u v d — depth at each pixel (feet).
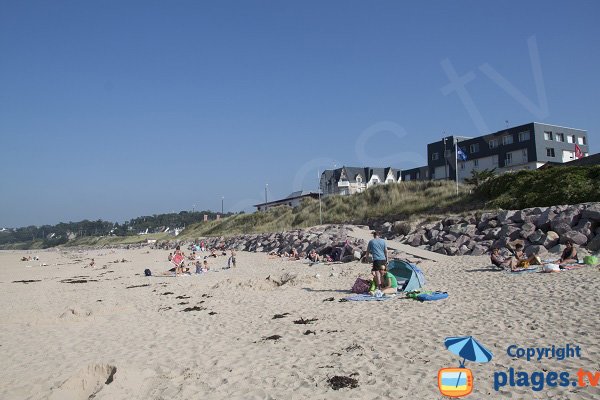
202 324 38.45
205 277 76.74
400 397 20.03
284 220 181.27
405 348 26.96
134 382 23.44
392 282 45.78
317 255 87.25
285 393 21.57
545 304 34.50
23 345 34.55
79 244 556.10
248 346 30.40
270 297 49.06
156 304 49.90
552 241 66.23
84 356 30.73
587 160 118.32
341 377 22.74
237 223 227.20
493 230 77.10
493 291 41.83
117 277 89.61
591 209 67.00
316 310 40.34
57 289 72.54
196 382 23.89
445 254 77.05
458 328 30.25
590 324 28.17
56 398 22.75
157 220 638.94
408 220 104.78
